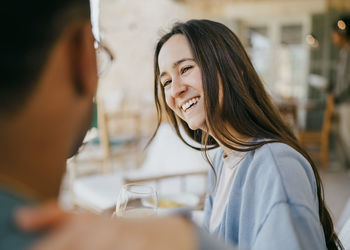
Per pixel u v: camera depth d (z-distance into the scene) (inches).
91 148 152.5
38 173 10.4
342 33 194.2
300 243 23.4
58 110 10.8
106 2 260.8
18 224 8.7
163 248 9.0
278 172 27.8
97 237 8.9
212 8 304.0
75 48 11.1
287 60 301.0
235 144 34.4
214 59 35.1
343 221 61.2
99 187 100.0
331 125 202.7
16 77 9.6
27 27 9.6
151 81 271.7
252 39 306.7
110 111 241.6
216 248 9.6
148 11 275.1
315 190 30.6
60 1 10.2
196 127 37.6
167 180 99.0
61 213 9.4
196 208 58.0
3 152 9.8
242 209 29.8
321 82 220.4
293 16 291.6
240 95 34.7
